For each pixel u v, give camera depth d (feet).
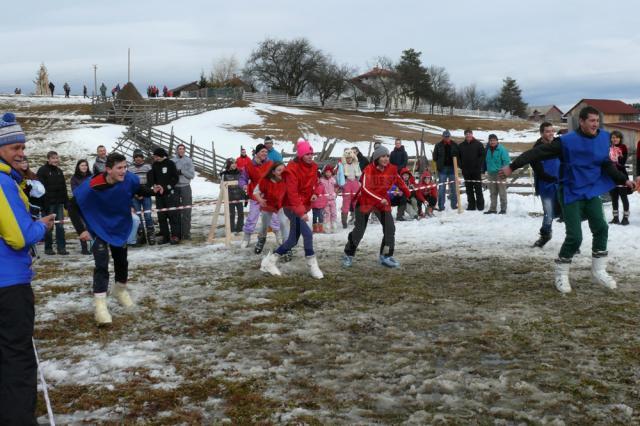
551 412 11.49
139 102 142.10
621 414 11.30
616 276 22.63
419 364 14.23
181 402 12.53
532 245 30.42
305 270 26.12
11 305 10.19
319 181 39.34
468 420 11.25
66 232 46.06
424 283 22.82
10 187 10.16
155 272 26.84
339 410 11.89
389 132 159.43
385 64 329.31
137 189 18.62
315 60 288.51
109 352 15.94
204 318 18.97
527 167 59.88
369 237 35.96
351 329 17.25
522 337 15.98
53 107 168.76
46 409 12.40
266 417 11.67
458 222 40.45
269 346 16.02
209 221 50.16
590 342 15.40
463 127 218.38
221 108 169.68
